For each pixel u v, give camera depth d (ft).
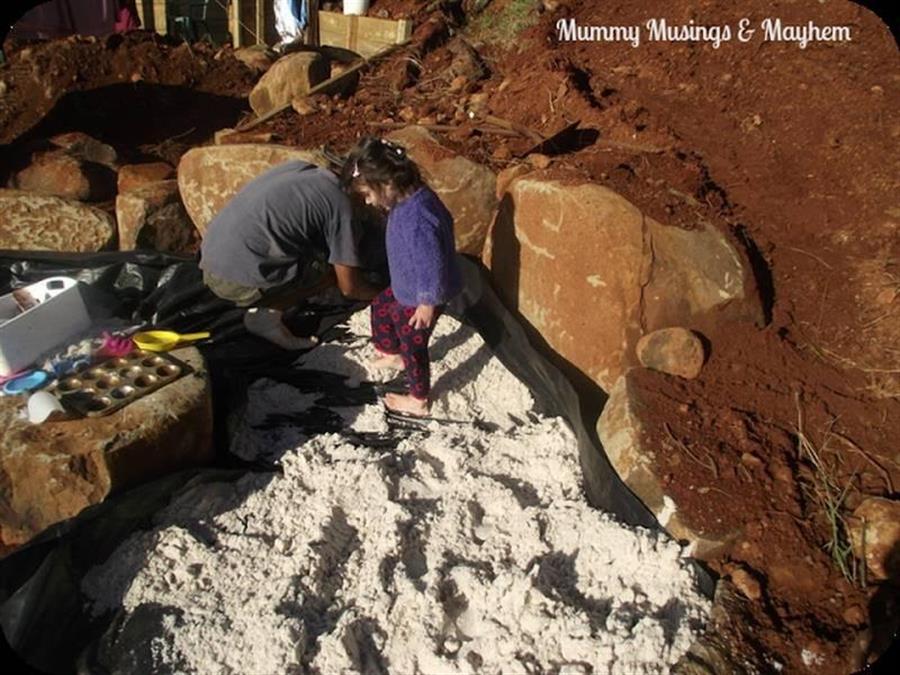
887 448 10.61
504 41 21.15
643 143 15.23
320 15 25.73
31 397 10.59
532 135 16.55
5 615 8.82
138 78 21.99
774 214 13.50
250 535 10.29
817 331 12.14
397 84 20.22
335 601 9.48
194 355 12.10
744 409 11.32
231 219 13.12
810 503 10.02
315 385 13.62
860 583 9.14
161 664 8.63
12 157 18.34
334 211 12.74
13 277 15.01
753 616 8.87
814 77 15.48
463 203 15.21
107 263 15.08
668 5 19.45
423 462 11.55
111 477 10.09
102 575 9.75
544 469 11.50
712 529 9.71
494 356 14.03
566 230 13.02
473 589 9.40
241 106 22.50
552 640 8.68
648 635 8.46
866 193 13.34
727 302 12.17
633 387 11.75
